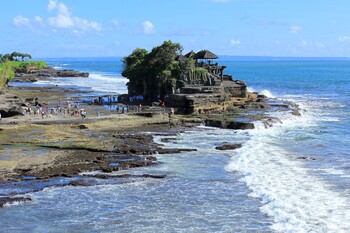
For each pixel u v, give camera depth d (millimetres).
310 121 79312
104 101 103312
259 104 92438
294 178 42656
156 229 32219
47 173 44875
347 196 37250
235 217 34031
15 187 40656
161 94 97062
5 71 146250
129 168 47469
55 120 71000
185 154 53656
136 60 112125
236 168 46906
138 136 63125
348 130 69875
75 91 137750
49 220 34000
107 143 57375
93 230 32219
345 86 166500
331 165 47469
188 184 42094
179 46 100875
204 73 96562
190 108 81250
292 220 32562
